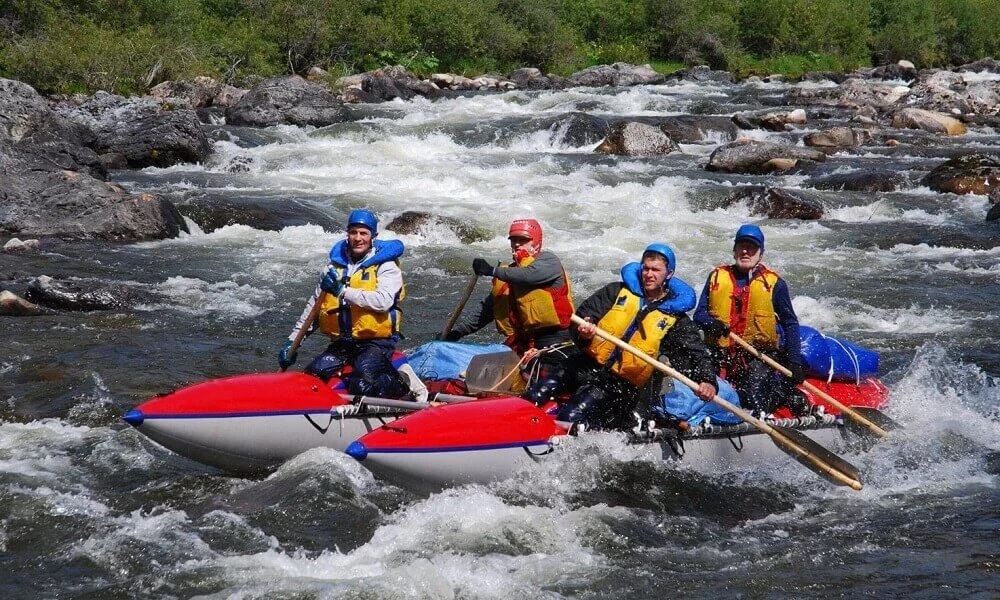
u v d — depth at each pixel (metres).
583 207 23.86
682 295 9.03
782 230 22.14
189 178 26.81
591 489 8.75
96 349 12.89
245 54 47.97
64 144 24.83
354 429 9.23
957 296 16.78
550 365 9.39
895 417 11.04
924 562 7.58
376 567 7.36
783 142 35.88
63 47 39.25
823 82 59.47
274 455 9.01
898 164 30.59
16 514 8.12
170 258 18.47
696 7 66.25
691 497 8.76
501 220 22.58
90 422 10.41
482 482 8.54
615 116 39.25
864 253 20.08
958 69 65.31
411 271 18.25
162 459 9.49
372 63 54.53
